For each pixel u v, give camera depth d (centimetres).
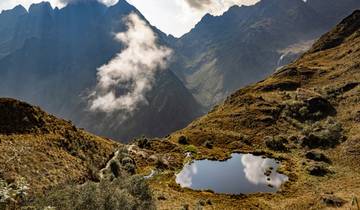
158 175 7256
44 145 5606
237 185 6806
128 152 8050
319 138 9481
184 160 8600
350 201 5272
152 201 3566
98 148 7338
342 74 15100
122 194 2795
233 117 12569
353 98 11838
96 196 2419
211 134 11112
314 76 16275
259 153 9300
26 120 6022
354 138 8769
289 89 15350
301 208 5325
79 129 7975
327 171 7431
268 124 11488
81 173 5400
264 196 6212
